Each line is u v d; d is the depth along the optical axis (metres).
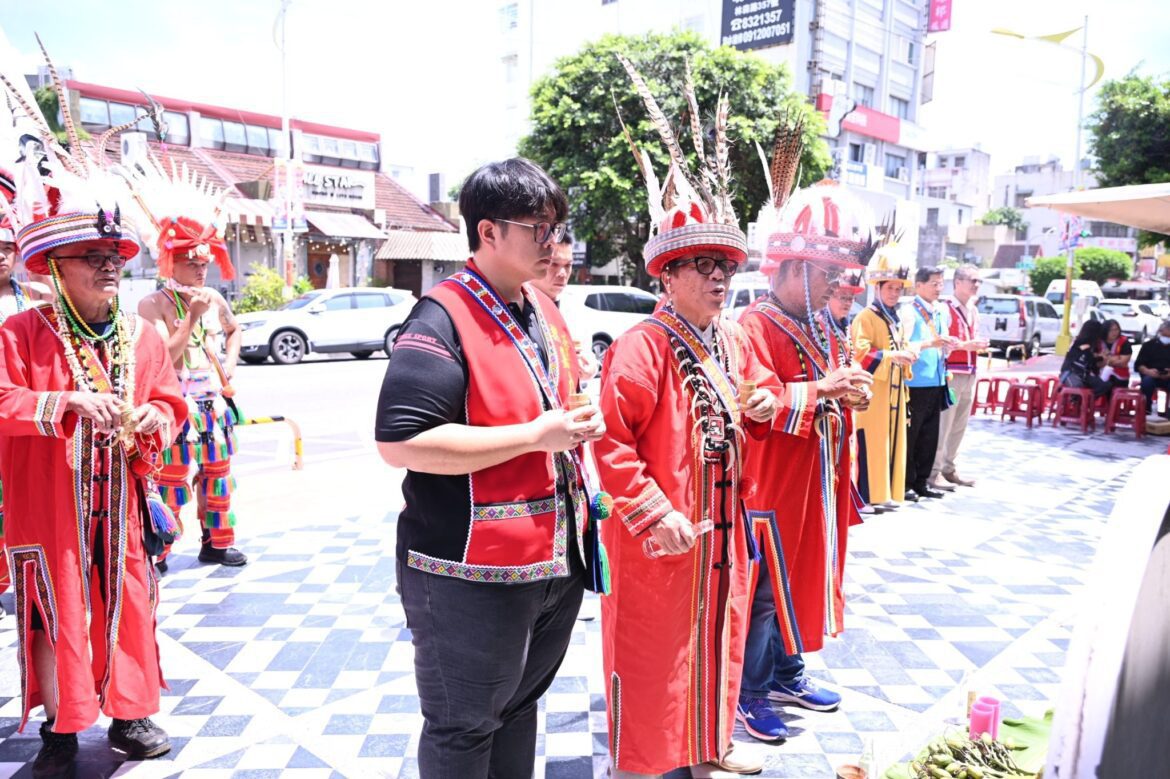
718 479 2.44
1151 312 28.14
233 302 19.23
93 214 2.63
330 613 4.06
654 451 2.40
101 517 2.67
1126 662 0.85
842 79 30.33
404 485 2.02
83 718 2.60
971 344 6.29
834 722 3.09
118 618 2.69
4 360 2.62
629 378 2.34
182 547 5.05
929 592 4.41
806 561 2.96
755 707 3.00
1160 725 0.92
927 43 33.97
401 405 1.82
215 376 4.62
